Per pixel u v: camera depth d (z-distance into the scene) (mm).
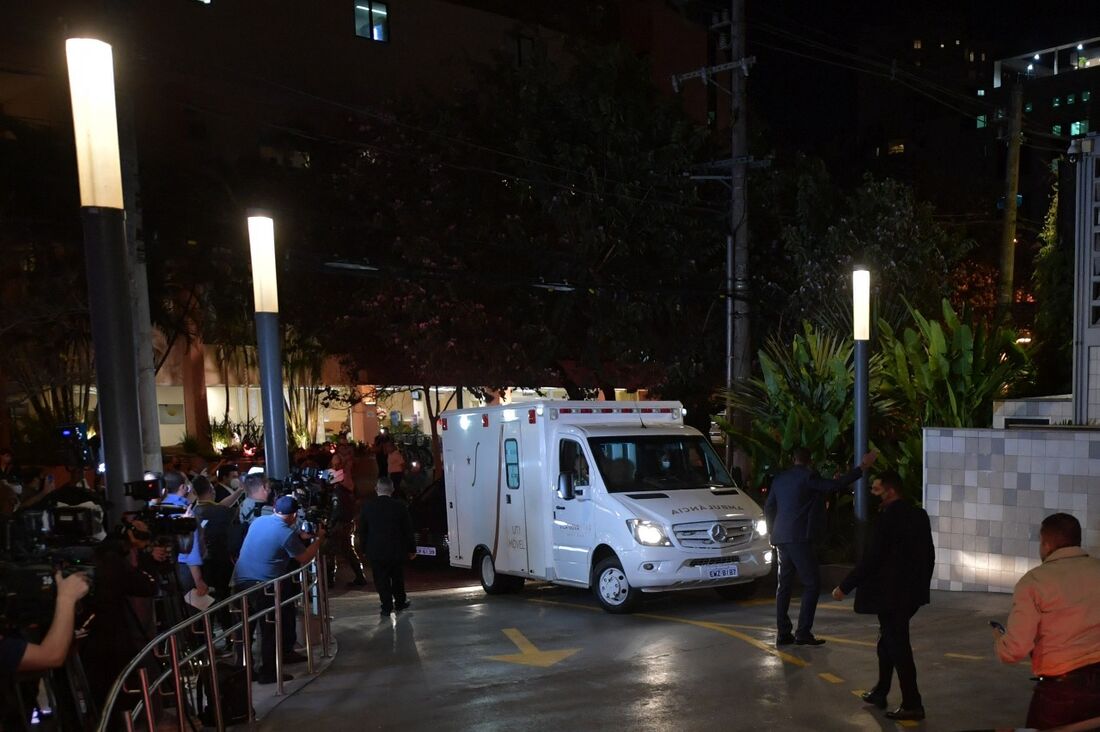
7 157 19688
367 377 25531
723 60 40938
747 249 19172
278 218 22328
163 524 5930
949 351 14500
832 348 15883
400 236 21625
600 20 35250
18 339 20562
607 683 7711
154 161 22688
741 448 16188
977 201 42156
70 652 4809
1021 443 10688
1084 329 12672
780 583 8789
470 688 7738
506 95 22938
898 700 6891
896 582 6453
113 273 6051
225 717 6691
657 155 22281
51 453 20031
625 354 21766
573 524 11734
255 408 30250
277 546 8273
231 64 26188
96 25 10781
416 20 30281
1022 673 7520
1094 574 4355
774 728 6344
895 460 14438
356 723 6836
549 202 21031
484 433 13758
